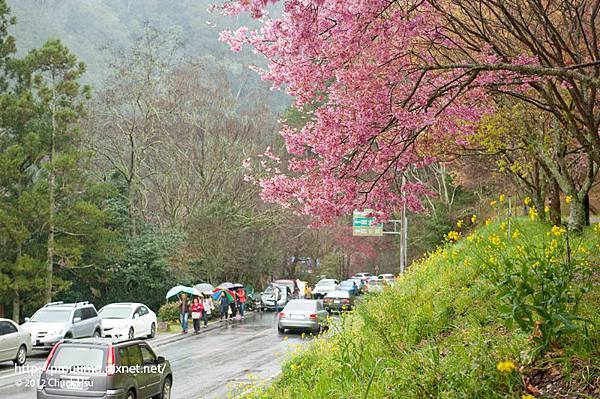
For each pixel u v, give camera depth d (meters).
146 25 54.47
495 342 7.24
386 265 67.38
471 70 9.29
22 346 21.44
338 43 9.22
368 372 8.52
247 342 27.44
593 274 9.20
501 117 15.02
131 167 47.28
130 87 48.00
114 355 12.81
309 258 65.38
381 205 10.63
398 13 9.27
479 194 45.47
